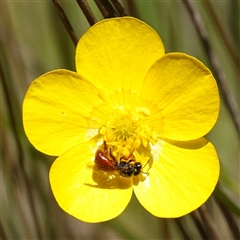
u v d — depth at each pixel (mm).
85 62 213
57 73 213
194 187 214
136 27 212
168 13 252
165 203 214
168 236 249
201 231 230
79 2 213
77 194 214
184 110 214
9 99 235
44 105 213
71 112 215
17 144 241
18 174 247
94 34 212
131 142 218
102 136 218
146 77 214
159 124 217
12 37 251
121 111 217
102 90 215
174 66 213
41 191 254
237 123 238
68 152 214
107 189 216
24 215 250
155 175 217
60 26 249
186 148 216
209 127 213
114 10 217
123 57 214
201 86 213
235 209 223
